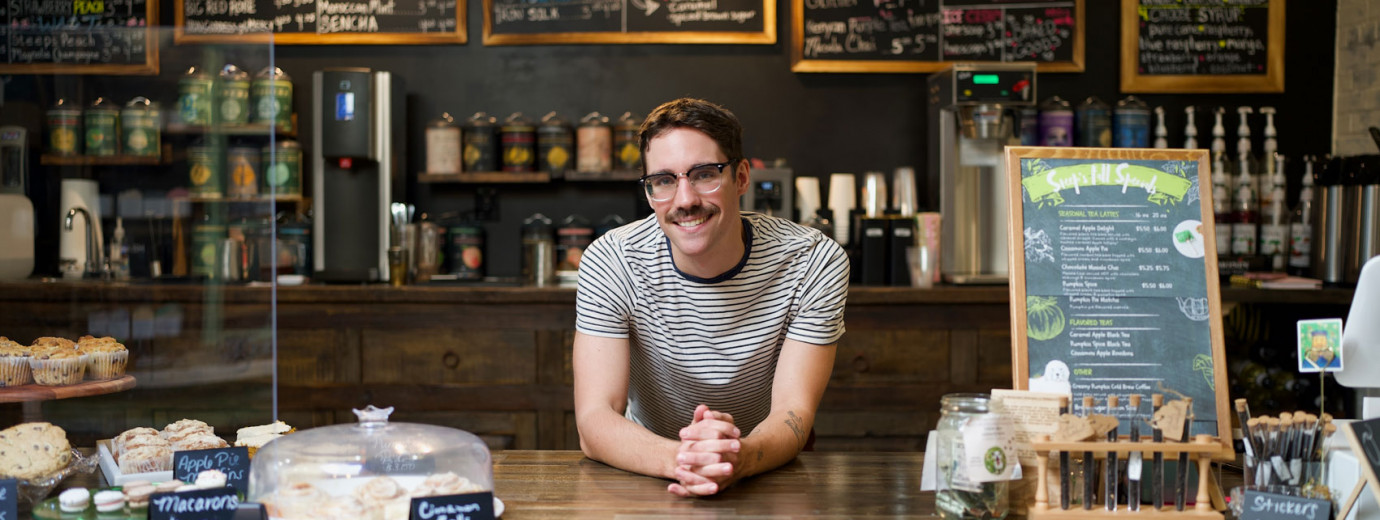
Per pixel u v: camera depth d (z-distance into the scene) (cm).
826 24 383
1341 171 330
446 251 376
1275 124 385
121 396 153
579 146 371
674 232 150
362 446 122
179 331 154
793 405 159
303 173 388
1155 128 380
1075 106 386
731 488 142
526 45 387
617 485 144
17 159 153
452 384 326
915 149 389
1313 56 384
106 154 153
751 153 390
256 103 155
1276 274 344
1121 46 382
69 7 364
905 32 382
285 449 121
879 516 129
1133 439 123
